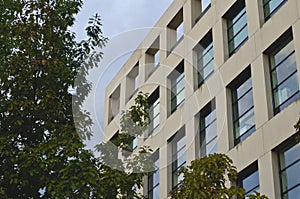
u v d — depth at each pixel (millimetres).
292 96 20234
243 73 23094
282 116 20047
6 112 11297
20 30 11984
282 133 19797
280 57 21500
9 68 11617
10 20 12227
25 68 11680
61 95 12000
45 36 12180
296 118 19297
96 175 10289
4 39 11945
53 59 11914
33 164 10414
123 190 10805
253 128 21859
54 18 12516
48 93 11508
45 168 10320
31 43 11953
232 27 25203
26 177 10695
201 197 10492
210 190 10703
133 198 11219
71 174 10148
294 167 19172
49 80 11852
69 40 12719
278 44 21609
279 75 21312
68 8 12773
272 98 21312
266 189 19750
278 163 20031
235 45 24578
